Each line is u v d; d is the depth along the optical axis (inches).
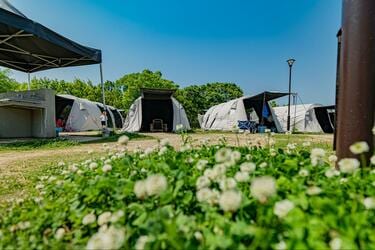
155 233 39.9
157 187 45.9
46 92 442.0
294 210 40.2
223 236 37.7
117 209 54.2
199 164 65.2
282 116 794.8
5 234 54.5
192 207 51.9
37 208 64.8
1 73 991.0
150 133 549.3
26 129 456.8
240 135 421.1
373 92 73.7
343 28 79.3
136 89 1398.9
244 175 52.8
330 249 34.9
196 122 1093.1
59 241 48.6
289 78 603.2
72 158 206.1
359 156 73.2
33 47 391.2
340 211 39.9
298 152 94.7
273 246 35.4
